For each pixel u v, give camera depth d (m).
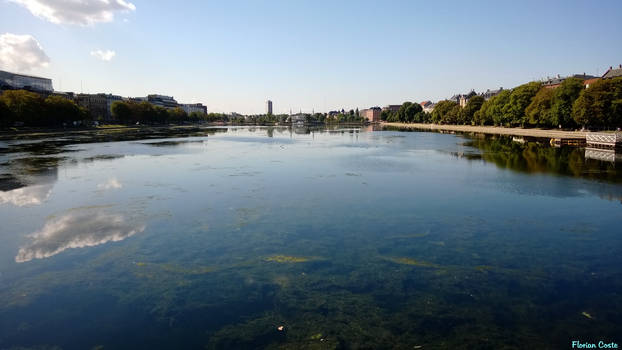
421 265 15.07
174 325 11.03
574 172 38.59
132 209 23.72
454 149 66.19
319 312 11.61
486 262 15.41
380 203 25.25
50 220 21.45
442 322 11.04
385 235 18.67
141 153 58.50
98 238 18.36
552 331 10.56
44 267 15.07
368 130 166.25
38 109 108.69
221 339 10.31
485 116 138.62
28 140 84.81
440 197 27.08
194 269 14.77
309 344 10.05
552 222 20.94
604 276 14.06
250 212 22.91
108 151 61.53
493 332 10.52
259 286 13.33
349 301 12.24
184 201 25.83
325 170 40.19
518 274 14.27
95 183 32.66
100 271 14.67
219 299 12.46
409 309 11.76
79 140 86.25
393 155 56.44
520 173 38.12
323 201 25.80
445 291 12.91
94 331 10.77
